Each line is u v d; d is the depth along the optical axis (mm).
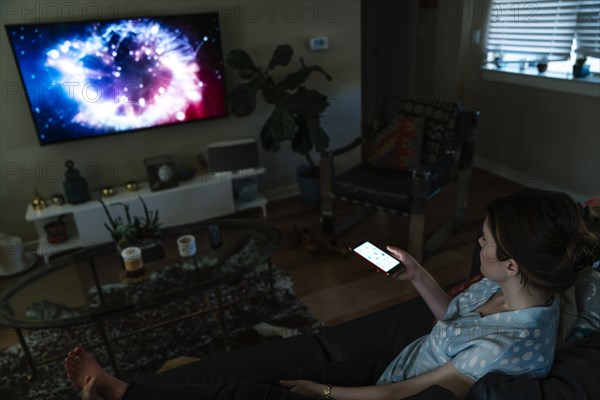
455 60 3707
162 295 1751
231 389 855
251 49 3082
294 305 2232
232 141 3125
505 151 3629
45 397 1752
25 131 2717
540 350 822
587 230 804
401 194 2443
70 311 1714
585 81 2768
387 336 1441
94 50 2623
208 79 2977
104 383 1031
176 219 3029
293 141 3092
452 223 2898
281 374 1225
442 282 2133
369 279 2418
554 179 3256
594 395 779
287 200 3527
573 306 979
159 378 1342
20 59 2482
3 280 2660
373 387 1004
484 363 840
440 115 2711
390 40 4594
